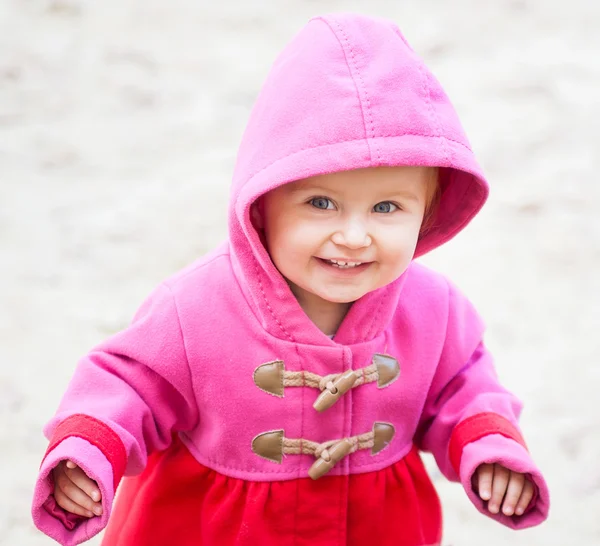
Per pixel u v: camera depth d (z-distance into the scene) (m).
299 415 2.24
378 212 2.06
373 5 7.74
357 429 2.30
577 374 4.06
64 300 4.42
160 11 7.52
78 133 5.95
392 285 2.28
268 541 2.28
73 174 5.55
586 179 5.64
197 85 6.60
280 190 2.06
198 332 2.21
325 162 1.93
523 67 6.88
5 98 6.25
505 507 2.19
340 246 2.03
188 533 2.36
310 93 2.01
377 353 2.31
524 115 6.30
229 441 2.26
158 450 2.33
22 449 3.51
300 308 2.20
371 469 2.33
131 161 5.72
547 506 2.19
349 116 1.96
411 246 2.10
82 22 7.22
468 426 2.30
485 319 4.42
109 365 2.23
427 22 7.46
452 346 2.43
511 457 2.17
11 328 4.20
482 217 5.27
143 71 6.69
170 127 6.10
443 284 2.47
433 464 3.68
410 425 2.40
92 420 2.08
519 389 3.94
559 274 4.80
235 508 2.28
